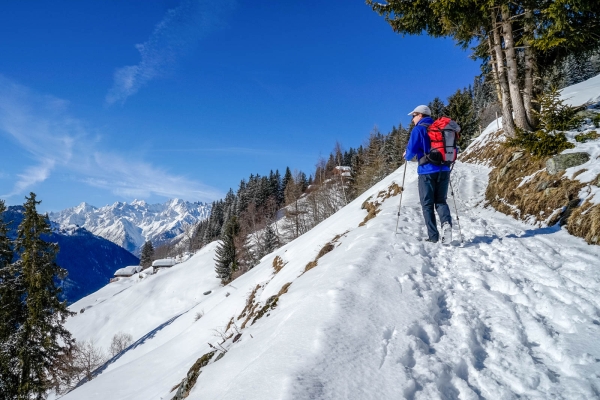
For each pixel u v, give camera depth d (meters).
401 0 10.59
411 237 5.98
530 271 4.22
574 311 3.13
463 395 2.39
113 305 57.47
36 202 19.92
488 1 9.40
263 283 11.95
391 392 2.33
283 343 3.14
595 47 10.44
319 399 2.27
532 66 10.28
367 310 3.44
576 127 7.62
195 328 12.31
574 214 5.41
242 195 89.38
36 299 18.77
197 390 3.65
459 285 4.14
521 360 2.67
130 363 11.99
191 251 114.12
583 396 2.15
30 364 18.05
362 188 44.50
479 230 6.46
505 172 8.68
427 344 3.02
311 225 50.19
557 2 8.09
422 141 5.27
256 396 2.45
